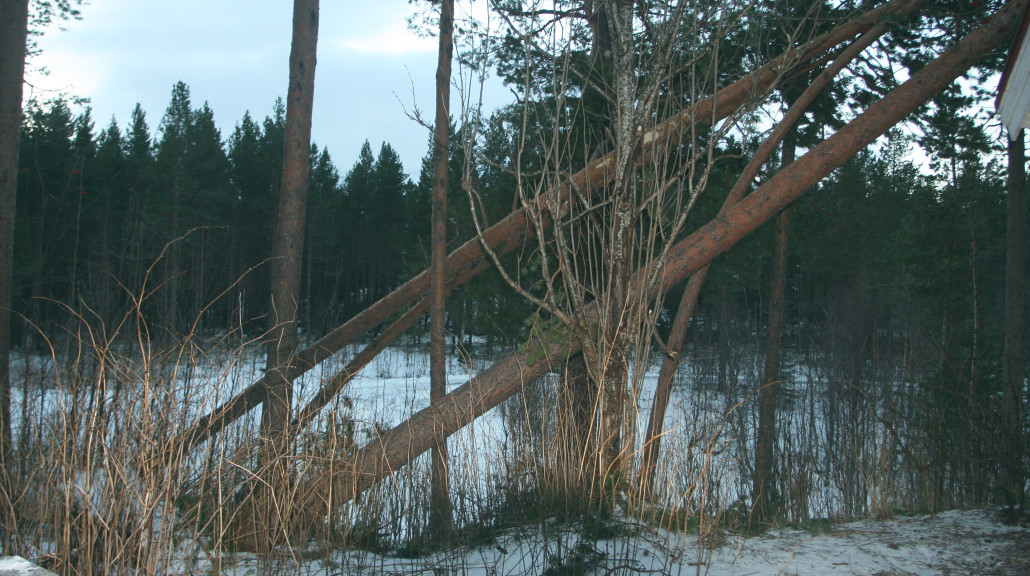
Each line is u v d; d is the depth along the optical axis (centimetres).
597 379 588
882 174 3638
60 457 384
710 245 691
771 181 702
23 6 851
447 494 576
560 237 602
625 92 606
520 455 576
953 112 1051
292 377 688
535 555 470
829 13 859
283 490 459
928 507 831
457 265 827
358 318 845
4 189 816
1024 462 666
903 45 961
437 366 764
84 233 2702
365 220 4794
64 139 3161
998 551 502
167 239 2681
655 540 505
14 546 374
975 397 818
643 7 632
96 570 369
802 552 511
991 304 2366
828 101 1074
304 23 766
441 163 782
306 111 761
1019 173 1328
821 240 2748
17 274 2186
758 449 1300
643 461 564
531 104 759
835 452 1370
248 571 429
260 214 4331
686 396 1273
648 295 601
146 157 3731
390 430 662
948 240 1762
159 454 390
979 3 847
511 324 911
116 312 738
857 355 1959
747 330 2923
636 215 595
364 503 564
